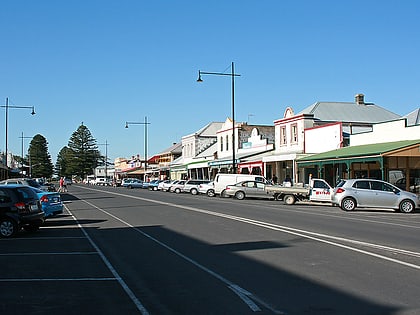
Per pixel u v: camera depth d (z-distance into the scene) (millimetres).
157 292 8234
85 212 26281
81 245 13969
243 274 9523
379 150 30531
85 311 7180
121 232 16984
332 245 12961
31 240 15172
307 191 32031
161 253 12242
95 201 36781
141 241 14555
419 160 34219
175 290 8352
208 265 10516
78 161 125500
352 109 50625
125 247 13414
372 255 11375
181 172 83688
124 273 9898
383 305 7176
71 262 11234
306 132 44656
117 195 48188
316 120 46156
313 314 6797
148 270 10133
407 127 33344
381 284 8508
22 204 16094
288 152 47719
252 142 56656
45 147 131625
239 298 7715
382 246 12727
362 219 20781
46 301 7781
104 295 8117
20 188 16469
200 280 9078
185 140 82875
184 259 11305
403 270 9664
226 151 63781
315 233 15539
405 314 6719
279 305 7270
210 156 69562
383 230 16375
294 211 25359
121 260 11391
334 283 8633
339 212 25062
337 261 10680
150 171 99750
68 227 18969
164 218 21734
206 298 7766
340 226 17672
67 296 8078
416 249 12227
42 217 16984
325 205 31625
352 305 7207
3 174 61562
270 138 60688
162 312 7035
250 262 10750
